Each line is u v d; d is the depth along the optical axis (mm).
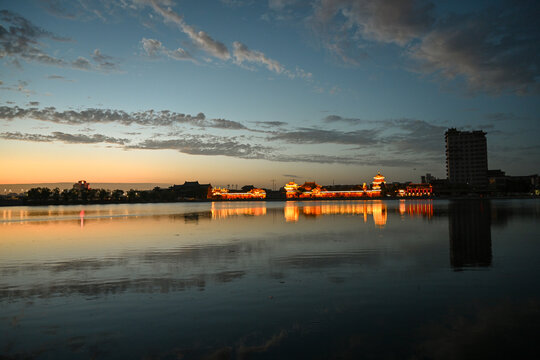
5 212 91938
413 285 13477
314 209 80375
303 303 11648
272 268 16875
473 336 8977
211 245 24781
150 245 25297
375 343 8695
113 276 15727
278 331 9492
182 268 17219
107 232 35344
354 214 57031
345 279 14547
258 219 50781
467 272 15359
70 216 68062
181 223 45750
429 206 83562
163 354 8289
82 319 10500
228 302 11859
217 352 8344
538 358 7871
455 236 27031
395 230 31812
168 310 11172
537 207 71688
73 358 8141
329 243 24594
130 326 9961
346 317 10367
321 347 8531
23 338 9234
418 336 9031
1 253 22500
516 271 15422
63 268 17594
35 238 30828
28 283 14625
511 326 9523
